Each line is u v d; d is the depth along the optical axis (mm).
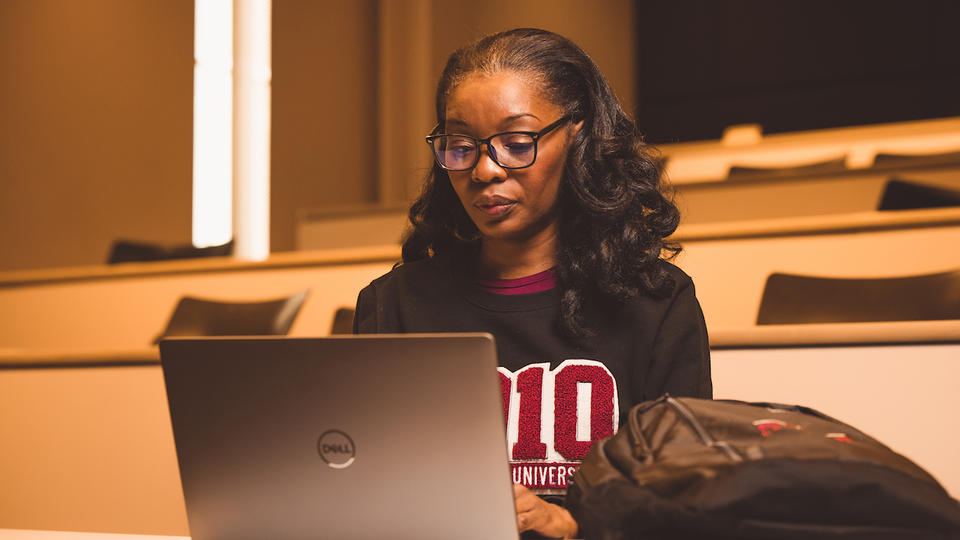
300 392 906
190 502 982
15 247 5035
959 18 7445
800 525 784
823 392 1726
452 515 891
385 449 893
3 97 5043
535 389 1309
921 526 778
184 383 951
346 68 6918
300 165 6492
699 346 1333
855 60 7742
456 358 854
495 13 7152
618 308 1340
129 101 5578
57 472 2262
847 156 3994
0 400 2336
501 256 1397
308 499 934
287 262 3039
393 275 1502
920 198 2701
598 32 7266
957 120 4391
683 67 8219
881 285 2027
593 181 1357
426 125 6898
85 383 2275
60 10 5316
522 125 1236
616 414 1282
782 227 2578
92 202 5359
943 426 1641
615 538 826
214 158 6020
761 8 7992
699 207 3520
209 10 6070
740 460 815
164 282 3258
